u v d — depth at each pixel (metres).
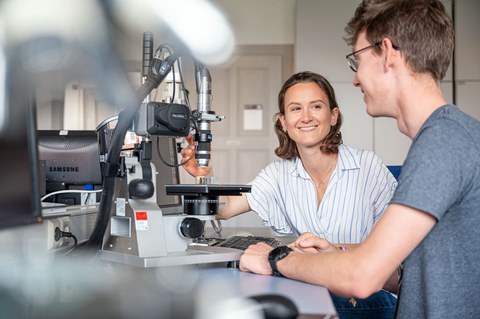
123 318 0.79
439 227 1.04
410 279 1.09
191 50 1.23
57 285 1.01
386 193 1.98
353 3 4.58
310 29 4.61
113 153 1.24
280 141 2.13
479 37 4.43
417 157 1.01
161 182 1.84
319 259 1.08
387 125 4.59
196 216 1.30
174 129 1.24
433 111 1.08
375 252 0.99
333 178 1.98
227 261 1.27
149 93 1.22
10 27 0.80
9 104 0.92
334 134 2.00
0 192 0.91
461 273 1.04
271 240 1.62
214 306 0.85
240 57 5.23
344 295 1.03
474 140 1.02
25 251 1.28
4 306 0.87
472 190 1.02
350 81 4.59
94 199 2.26
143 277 1.11
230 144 5.22
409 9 1.10
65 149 2.28
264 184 2.11
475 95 4.46
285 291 1.00
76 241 1.48
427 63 1.10
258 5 5.21
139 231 1.20
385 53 1.12
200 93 1.33
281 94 2.08
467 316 1.04
